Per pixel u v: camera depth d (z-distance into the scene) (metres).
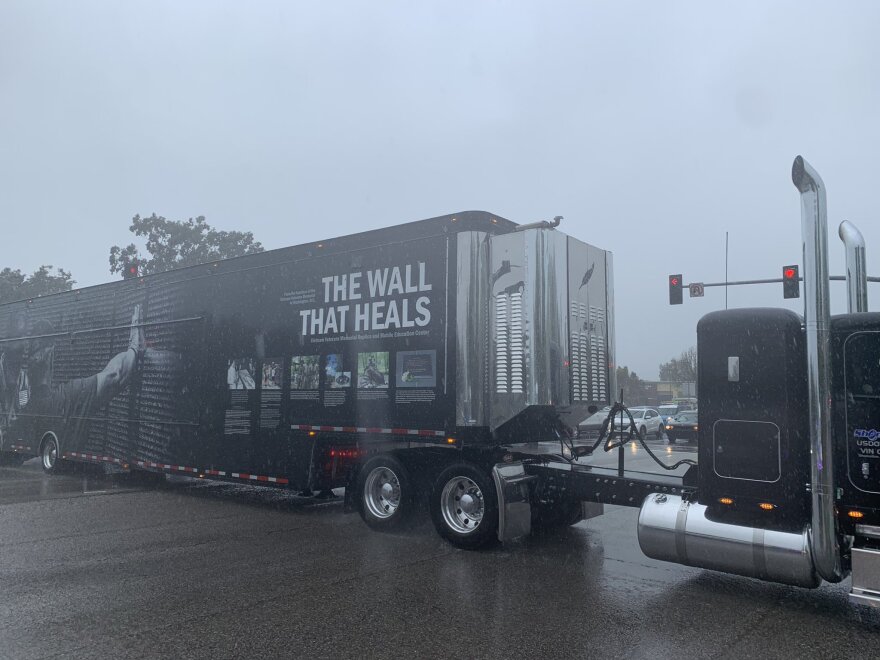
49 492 12.01
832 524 5.22
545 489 7.75
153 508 10.32
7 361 16.16
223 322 10.76
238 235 45.66
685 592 6.05
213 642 4.78
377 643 4.78
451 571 6.70
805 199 5.45
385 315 8.55
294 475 9.48
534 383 7.31
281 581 6.29
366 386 8.67
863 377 5.27
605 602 5.74
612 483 7.23
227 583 6.22
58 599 5.73
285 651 4.62
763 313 5.71
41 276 55.19
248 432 10.14
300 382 9.48
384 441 8.42
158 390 11.80
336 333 9.11
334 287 9.21
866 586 5.05
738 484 5.70
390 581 6.32
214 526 8.92
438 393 7.92
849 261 6.53
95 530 8.62
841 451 5.31
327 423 9.09
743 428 5.71
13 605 5.57
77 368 13.95
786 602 5.79
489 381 7.59
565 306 7.64
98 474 14.73
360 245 8.95
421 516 8.33
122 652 4.58
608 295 8.68
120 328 12.91
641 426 27.94
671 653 4.63
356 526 8.95
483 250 7.82
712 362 5.90
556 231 7.65
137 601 5.68
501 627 5.11
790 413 5.54
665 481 6.95
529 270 7.47
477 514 7.68
